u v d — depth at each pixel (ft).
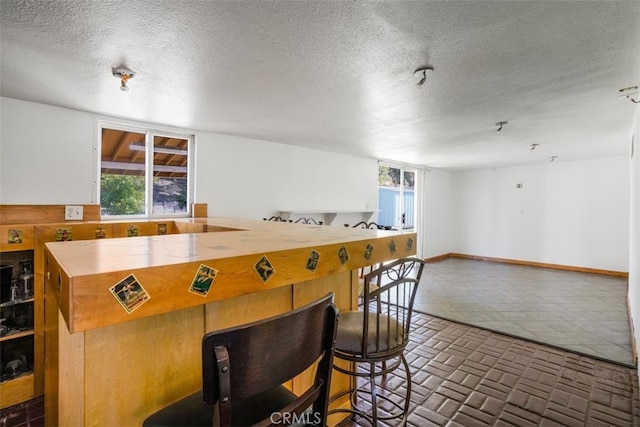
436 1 4.41
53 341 3.70
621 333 10.39
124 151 10.88
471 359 8.59
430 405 6.59
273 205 14.46
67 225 7.64
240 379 2.20
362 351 4.62
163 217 11.60
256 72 6.83
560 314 12.21
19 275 7.50
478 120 10.48
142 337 3.40
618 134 12.50
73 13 4.69
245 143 13.47
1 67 6.59
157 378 3.51
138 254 3.42
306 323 2.55
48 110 9.11
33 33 5.26
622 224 18.98
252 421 2.86
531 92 7.92
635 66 6.44
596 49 5.75
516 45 5.63
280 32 5.24
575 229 20.62
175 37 5.40
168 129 11.53
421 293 15.02
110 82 7.40
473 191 25.30
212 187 12.55
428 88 7.68
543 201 21.88
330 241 4.76
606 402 6.69
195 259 3.14
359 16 4.77
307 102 8.79
